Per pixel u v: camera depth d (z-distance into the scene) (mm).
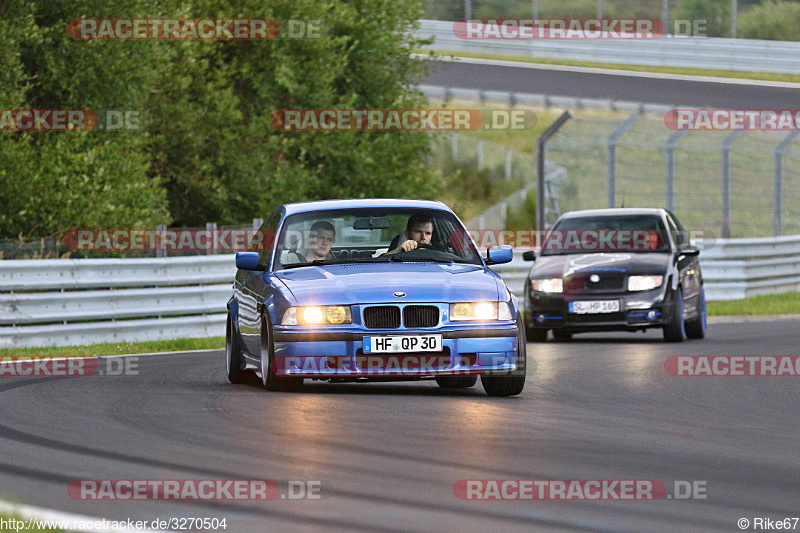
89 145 80125
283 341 33438
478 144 179250
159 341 58344
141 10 82188
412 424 28047
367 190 106812
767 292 89000
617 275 56094
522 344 34156
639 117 93562
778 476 21766
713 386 38250
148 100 89625
